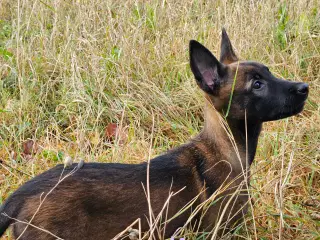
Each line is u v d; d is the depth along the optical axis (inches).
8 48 95.3
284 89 63.3
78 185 58.7
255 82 63.9
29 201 57.8
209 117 64.5
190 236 61.3
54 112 84.0
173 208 60.9
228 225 63.1
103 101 85.0
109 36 94.4
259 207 67.1
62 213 57.9
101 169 60.1
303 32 93.6
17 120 81.7
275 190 63.3
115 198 59.2
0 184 72.8
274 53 90.9
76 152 75.7
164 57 90.0
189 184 61.6
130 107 83.8
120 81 87.0
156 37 93.4
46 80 88.3
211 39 92.6
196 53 64.1
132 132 79.5
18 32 93.1
